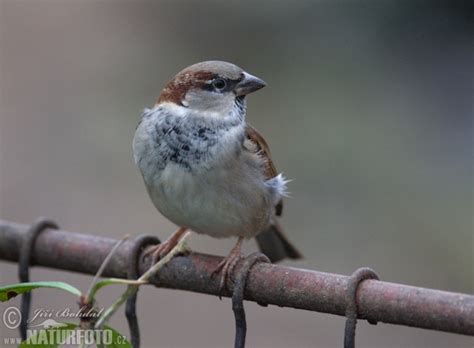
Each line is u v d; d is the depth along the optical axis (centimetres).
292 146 1234
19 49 1397
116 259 452
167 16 1490
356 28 1362
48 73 1370
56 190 1176
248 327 1034
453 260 1072
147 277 374
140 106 1337
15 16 1445
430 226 1108
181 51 1457
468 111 1270
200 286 444
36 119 1283
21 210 1138
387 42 1342
